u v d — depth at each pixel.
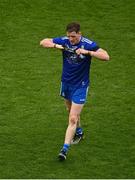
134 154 29.41
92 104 34.41
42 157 29.06
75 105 28.98
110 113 33.44
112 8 45.72
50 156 29.16
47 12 44.94
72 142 30.30
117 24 43.97
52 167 28.23
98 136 31.12
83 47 28.59
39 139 30.70
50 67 38.66
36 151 29.58
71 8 45.50
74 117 28.81
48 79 37.19
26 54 40.06
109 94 35.62
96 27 43.56
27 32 42.59
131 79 37.47
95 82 37.03
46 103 34.38
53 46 28.80
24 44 41.19
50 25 43.50
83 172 27.86
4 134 31.05
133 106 34.22
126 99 35.03
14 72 37.78
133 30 43.31
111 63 39.38
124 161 28.80
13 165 28.33
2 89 35.72
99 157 29.14
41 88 36.06
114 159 28.98
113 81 37.22
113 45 41.59
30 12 44.88
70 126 28.75
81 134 30.48
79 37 28.55
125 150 29.77
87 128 31.89
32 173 27.72
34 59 39.53
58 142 30.48
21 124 32.09
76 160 28.86
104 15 44.91
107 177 27.50
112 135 31.23
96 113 33.44
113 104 34.44
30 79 37.06
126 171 27.98
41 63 39.12
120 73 38.19
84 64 28.81
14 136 30.91
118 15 44.94
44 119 32.69
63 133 31.33
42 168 28.14
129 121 32.59
